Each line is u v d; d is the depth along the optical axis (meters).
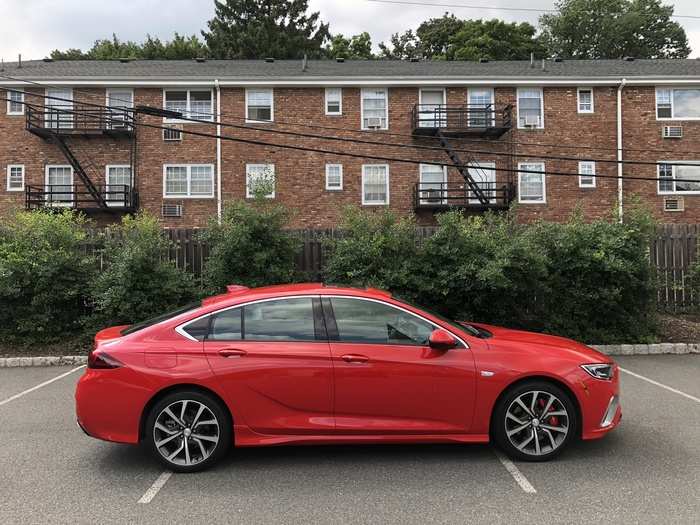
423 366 4.72
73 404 7.02
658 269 12.03
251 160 22.48
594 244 10.70
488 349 4.84
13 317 10.43
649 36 43.28
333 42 44.25
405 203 22.86
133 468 4.80
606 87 23.09
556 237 10.86
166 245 10.81
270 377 4.65
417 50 47.19
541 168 23.03
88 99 22.34
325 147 22.78
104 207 21.31
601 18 43.38
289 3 40.41
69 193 21.14
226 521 3.79
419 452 5.10
